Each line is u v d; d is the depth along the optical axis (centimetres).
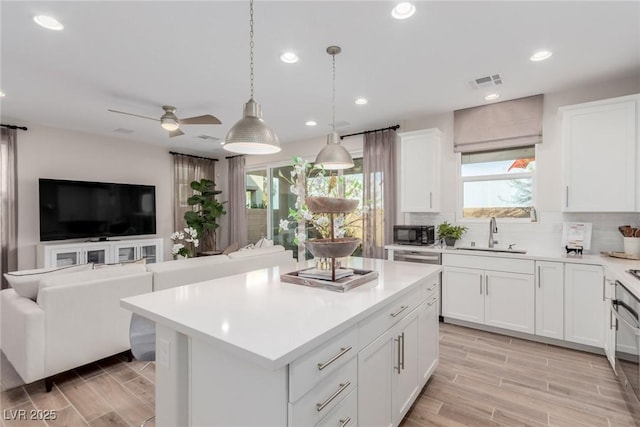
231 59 280
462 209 421
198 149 666
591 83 330
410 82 328
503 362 274
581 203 305
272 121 465
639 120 281
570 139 310
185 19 222
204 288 185
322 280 186
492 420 199
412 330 201
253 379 113
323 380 120
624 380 214
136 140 585
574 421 197
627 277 217
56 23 225
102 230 533
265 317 134
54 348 229
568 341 298
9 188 450
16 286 241
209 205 637
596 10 211
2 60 279
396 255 400
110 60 281
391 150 467
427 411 208
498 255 331
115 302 259
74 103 388
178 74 309
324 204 167
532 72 305
